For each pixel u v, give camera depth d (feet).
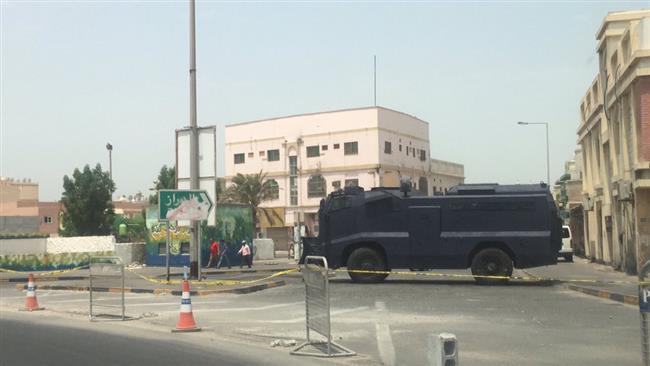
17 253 135.03
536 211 66.39
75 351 33.12
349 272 69.00
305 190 233.76
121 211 320.50
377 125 223.51
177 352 32.73
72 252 136.26
